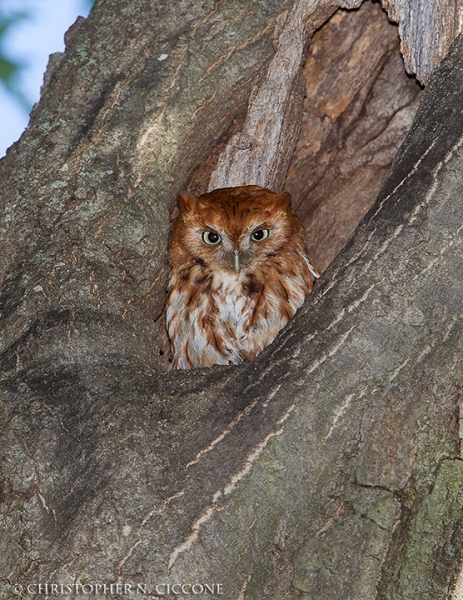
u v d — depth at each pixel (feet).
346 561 22.25
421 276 23.99
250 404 23.17
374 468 22.82
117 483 22.21
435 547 22.41
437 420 23.35
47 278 28.30
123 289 29.14
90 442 23.17
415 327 23.70
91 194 30.63
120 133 32.14
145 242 30.58
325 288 24.58
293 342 23.95
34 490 22.71
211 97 33.78
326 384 23.20
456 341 23.80
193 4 34.47
